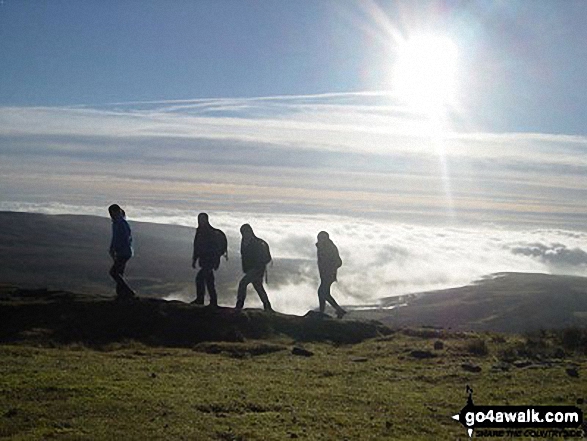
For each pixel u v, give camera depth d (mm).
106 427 9547
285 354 17000
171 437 9250
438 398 12281
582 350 17391
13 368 13117
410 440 9844
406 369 15086
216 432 9586
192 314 19109
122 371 13414
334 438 9711
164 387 12031
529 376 14133
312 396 12047
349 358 16562
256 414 10719
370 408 11438
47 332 17500
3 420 9703
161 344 17828
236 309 20109
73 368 13453
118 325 18266
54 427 9508
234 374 13844
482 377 14125
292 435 9680
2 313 18328
